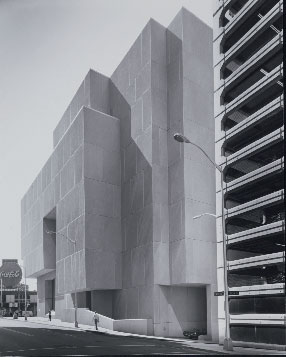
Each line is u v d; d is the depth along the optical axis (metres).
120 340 34.28
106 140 57.75
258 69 36.44
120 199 57.12
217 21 41.25
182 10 51.41
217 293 28.03
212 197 50.00
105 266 54.03
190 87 50.31
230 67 40.69
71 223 59.44
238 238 35.62
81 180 55.94
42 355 23.09
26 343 31.25
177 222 47.72
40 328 50.19
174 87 51.03
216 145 39.25
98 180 56.16
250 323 33.00
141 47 54.31
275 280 38.44
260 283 39.38
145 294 47.94
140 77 54.03
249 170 40.78
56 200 69.38
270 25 35.31
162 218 48.81
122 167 57.41
